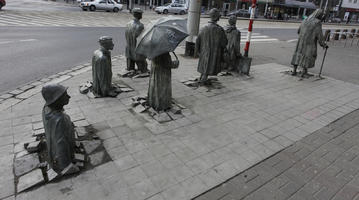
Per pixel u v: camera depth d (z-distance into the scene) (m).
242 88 7.70
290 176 3.90
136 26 7.20
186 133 4.93
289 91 7.75
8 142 4.29
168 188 3.51
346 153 4.60
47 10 26.53
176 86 7.44
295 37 22.89
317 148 4.71
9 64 8.64
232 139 4.83
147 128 5.01
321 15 8.43
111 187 3.46
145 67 7.91
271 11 48.75
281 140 4.91
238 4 49.53
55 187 3.41
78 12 26.86
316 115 6.15
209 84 7.65
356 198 3.52
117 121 5.20
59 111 3.50
